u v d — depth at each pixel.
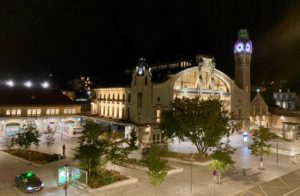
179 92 78.31
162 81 75.75
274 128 102.69
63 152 51.16
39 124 76.62
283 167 49.94
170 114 57.00
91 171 39.12
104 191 35.41
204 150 55.81
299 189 38.62
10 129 71.88
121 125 73.12
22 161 47.62
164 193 35.62
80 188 35.78
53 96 83.75
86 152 37.34
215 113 52.88
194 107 53.72
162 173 33.44
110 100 83.94
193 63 86.25
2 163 46.22
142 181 39.81
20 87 82.06
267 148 52.28
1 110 71.75
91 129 39.41
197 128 53.16
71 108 83.69
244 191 37.38
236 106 90.25
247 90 94.44
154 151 37.16
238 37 96.81
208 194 35.81
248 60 95.38
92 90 96.44
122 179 39.09
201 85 82.25
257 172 46.34
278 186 39.69
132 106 72.19
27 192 33.66
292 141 75.69
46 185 36.62
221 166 38.75
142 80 70.75
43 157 49.66
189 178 42.09
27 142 50.69
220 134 53.31
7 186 35.91
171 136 56.94
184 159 52.28
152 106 72.44
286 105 138.25
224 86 89.38
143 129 69.12
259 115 103.38
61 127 79.94
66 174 33.53
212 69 84.25
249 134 85.56
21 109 74.69
